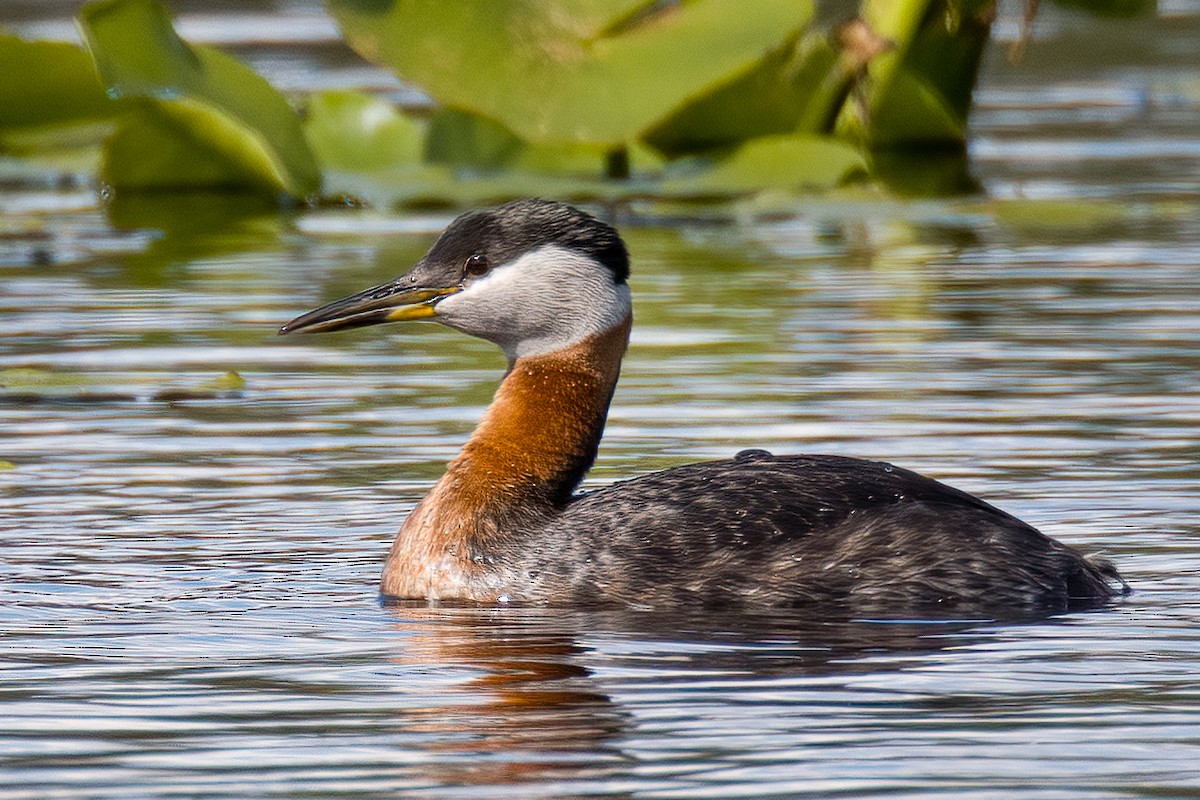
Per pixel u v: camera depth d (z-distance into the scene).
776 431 14.04
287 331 11.99
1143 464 13.08
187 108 22.38
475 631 10.05
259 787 7.66
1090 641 9.61
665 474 11.26
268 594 10.70
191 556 11.38
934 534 10.52
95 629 9.96
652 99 21.92
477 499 11.10
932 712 8.47
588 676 9.11
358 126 26.73
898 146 26.59
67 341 17.41
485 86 21.89
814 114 25.97
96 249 22.23
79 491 12.80
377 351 17.47
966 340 17.14
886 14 25.48
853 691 8.80
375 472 13.27
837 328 17.73
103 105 24.83
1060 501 12.21
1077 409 14.62
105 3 21.78
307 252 21.81
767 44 22.39
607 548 10.77
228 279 20.17
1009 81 36.31
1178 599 10.34
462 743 8.15
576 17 22.20
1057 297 19.05
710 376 15.88
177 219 24.42
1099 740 8.09
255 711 8.61
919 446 13.59
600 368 11.69
